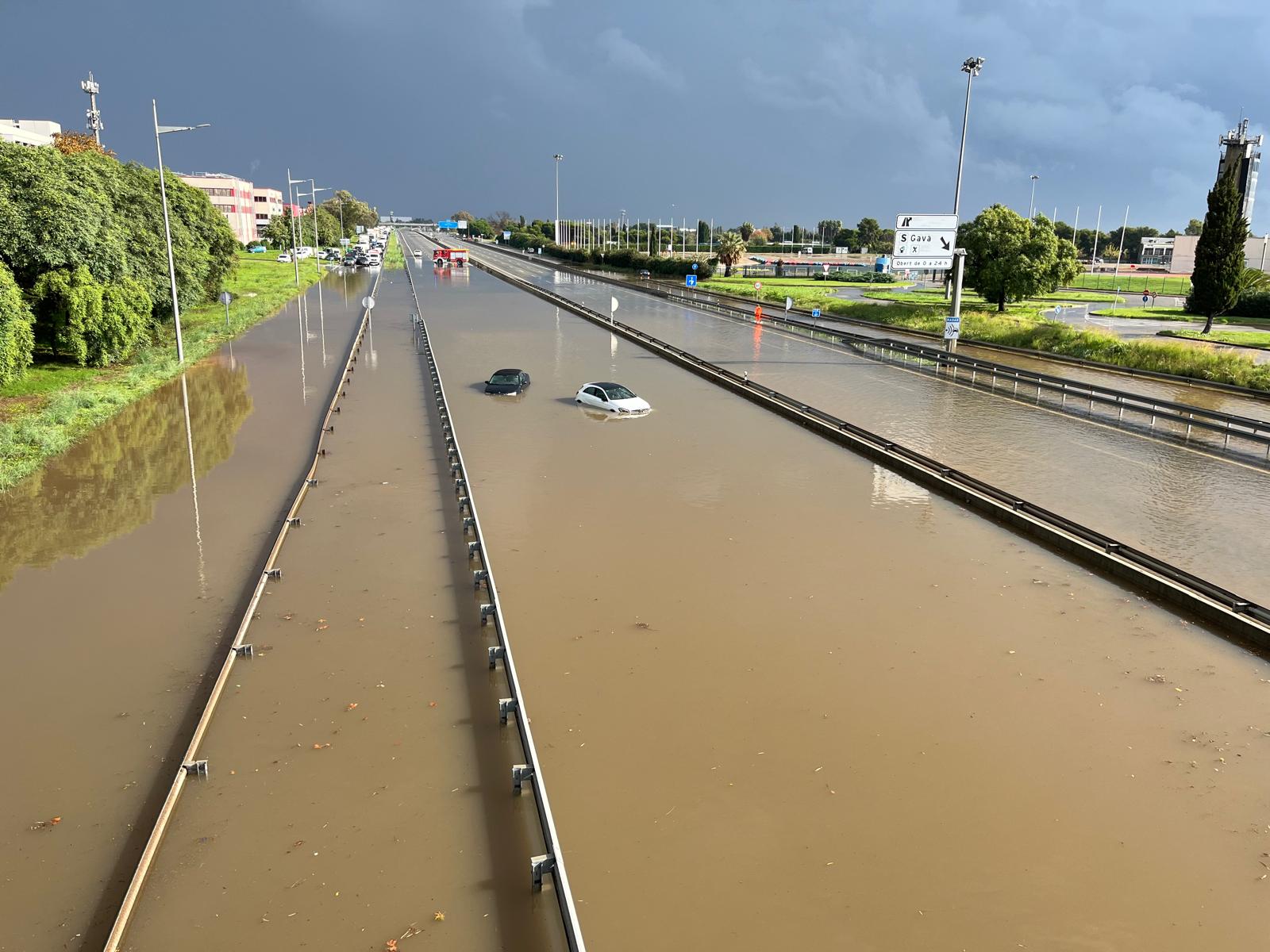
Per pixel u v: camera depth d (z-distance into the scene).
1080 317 68.69
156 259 42.84
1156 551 16.78
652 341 46.59
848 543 17.47
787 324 56.53
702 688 11.80
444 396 30.77
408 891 8.16
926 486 21.73
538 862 8.09
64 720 10.95
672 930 7.70
